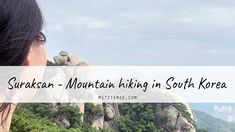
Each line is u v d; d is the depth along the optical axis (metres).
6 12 1.24
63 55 96.31
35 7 1.31
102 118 101.06
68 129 79.75
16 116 27.72
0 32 1.24
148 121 108.44
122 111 108.38
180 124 112.12
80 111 90.69
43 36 1.33
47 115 79.06
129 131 105.38
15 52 1.26
